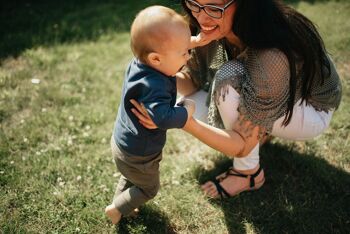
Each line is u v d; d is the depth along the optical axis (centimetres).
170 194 268
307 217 249
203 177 283
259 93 216
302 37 221
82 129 328
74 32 505
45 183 276
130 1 616
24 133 320
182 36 184
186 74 281
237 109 228
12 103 357
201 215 254
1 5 593
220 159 299
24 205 256
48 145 309
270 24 205
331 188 269
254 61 216
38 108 354
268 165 291
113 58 446
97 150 305
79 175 281
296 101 242
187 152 309
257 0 199
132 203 227
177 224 249
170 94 191
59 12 576
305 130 256
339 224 243
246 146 233
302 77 233
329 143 308
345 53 430
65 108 355
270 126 228
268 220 249
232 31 218
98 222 247
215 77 231
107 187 273
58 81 398
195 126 212
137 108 192
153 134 202
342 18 515
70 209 257
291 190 270
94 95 375
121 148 208
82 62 434
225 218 252
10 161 293
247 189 268
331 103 260
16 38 482
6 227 240
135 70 192
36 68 420
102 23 535
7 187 270
